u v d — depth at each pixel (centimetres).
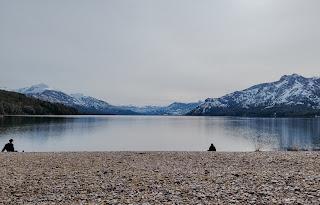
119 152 3569
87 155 3278
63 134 9694
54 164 2630
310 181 1683
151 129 13825
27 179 1966
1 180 1936
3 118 19075
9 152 3756
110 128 13875
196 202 1330
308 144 8181
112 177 1986
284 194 1415
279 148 7300
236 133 11825
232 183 1695
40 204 1377
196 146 7281
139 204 1327
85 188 1683
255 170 2159
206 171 2131
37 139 8050
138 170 2256
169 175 2003
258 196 1397
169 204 1314
